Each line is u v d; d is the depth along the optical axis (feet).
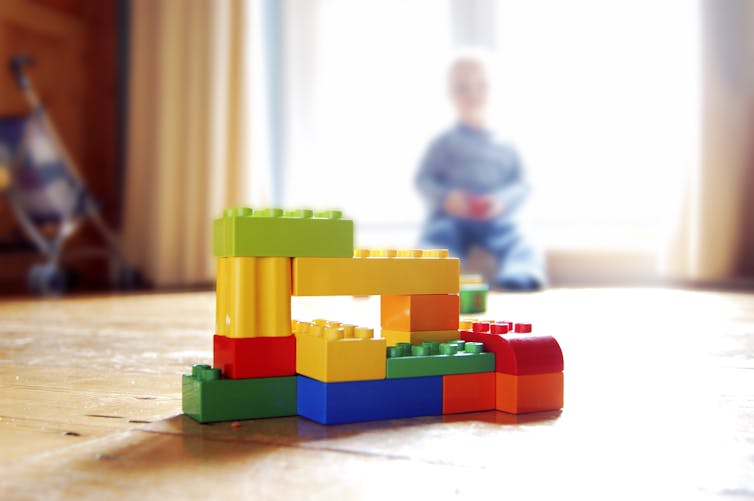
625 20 10.12
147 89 10.69
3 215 10.02
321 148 11.27
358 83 11.16
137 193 10.71
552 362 2.53
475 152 9.51
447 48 10.75
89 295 8.61
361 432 2.20
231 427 2.25
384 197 11.16
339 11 11.13
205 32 10.28
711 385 2.98
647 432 2.22
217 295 2.51
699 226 8.65
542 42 10.35
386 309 2.78
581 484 1.73
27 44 10.54
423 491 1.68
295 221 2.41
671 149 9.03
